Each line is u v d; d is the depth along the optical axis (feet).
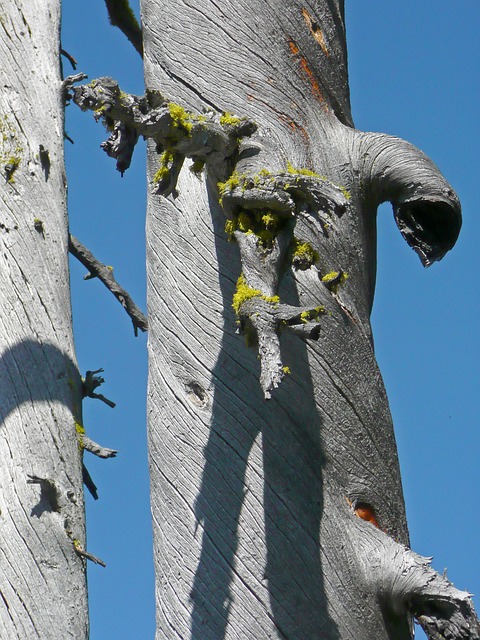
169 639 21.11
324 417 21.48
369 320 23.18
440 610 20.21
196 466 21.56
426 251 23.54
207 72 24.25
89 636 20.20
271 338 17.94
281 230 19.83
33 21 24.68
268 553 20.54
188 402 22.07
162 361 22.85
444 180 23.54
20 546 20.13
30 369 21.42
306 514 20.76
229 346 21.95
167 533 21.74
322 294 22.13
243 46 24.38
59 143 23.67
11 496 20.48
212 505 21.15
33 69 24.11
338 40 25.68
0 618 19.71
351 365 22.12
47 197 23.02
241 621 20.36
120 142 19.15
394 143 23.97
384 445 22.11
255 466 21.07
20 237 22.48
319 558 20.56
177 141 19.98
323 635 20.18
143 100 19.26
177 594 21.12
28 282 22.17
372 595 20.54
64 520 20.51
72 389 21.70
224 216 22.81
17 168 23.03
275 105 23.68
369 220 23.88
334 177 23.40
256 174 19.94
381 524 21.43
